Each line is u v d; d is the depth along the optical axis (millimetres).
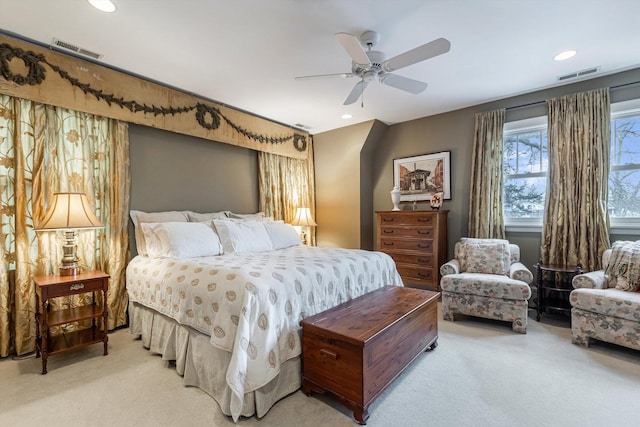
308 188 5242
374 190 5047
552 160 3377
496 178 3766
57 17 2092
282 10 2047
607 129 3070
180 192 3555
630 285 2518
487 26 2258
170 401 1819
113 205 2945
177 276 2215
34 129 2486
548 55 2705
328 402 1822
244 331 1661
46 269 2539
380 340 1766
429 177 4402
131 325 2797
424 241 3963
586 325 2514
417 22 2203
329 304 2221
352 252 3082
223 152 4043
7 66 2297
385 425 1613
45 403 1802
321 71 2943
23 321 2395
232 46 2490
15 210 2402
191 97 3500
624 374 2094
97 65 2771
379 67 2322
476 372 2139
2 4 1938
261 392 1692
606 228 3057
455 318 3283
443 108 4105
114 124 2969
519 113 3682
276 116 4363
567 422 1622
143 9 2010
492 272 3318
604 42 2492
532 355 2387
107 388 1956
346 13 2088
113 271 2918
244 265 2221
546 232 3406
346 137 4883
